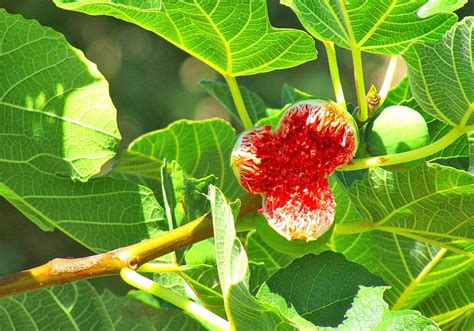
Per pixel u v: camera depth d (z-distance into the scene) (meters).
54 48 0.55
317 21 0.53
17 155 0.56
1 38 0.55
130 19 0.52
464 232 0.55
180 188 0.54
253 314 0.47
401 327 0.49
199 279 0.54
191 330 0.56
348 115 0.50
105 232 0.58
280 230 0.50
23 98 0.55
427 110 0.52
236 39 0.53
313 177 0.50
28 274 0.49
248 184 0.50
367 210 0.56
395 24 0.52
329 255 0.52
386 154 0.51
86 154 0.56
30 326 0.54
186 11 0.52
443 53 0.50
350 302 0.51
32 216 0.58
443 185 0.53
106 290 0.55
